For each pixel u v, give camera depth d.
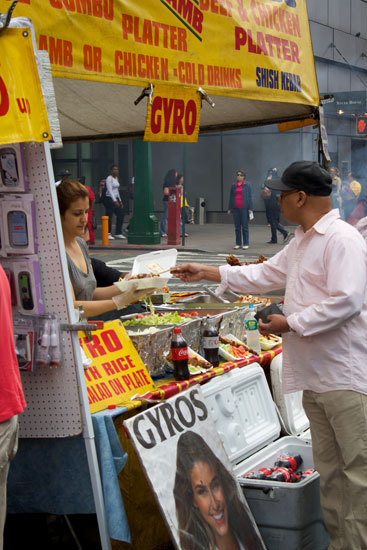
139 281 3.89
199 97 4.71
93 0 3.90
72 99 5.35
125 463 3.54
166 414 3.50
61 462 3.49
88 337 3.43
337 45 29.39
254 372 4.64
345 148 29.73
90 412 3.48
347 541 3.49
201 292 5.84
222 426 4.23
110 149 28.03
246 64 5.18
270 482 3.83
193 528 3.32
